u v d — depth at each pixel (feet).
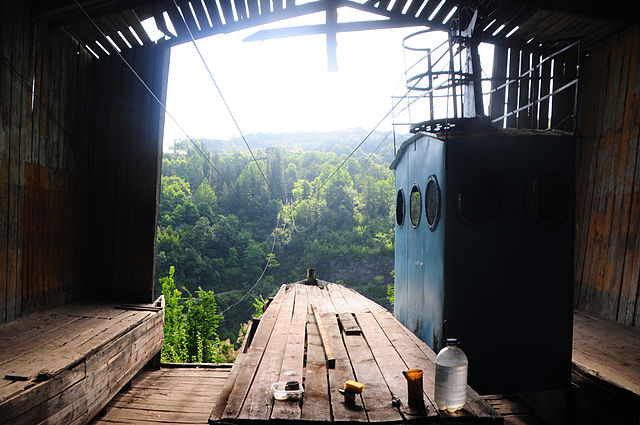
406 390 7.75
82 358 11.94
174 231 289.94
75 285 20.61
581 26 19.93
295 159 480.23
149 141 21.29
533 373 11.52
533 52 22.74
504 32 21.71
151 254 21.09
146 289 21.04
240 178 352.28
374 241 306.35
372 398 7.36
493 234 11.40
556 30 20.66
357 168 436.76
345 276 282.77
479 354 11.36
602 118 20.99
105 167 21.72
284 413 6.67
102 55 21.77
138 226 21.26
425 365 9.20
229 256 286.46
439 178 11.75
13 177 16.06
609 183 20.25
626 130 19.36
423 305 12.97
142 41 21.11
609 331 16.85
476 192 11.61
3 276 15.51
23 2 16.55
